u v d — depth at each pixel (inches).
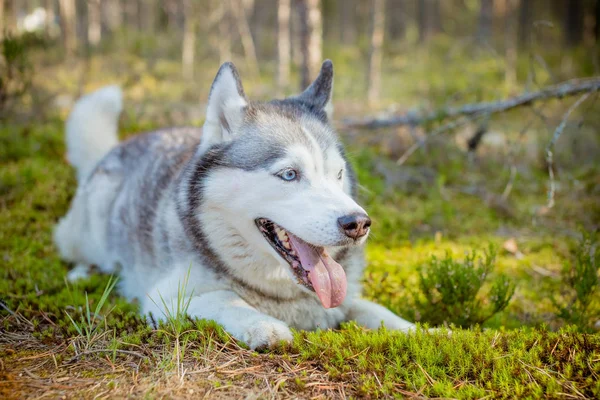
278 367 103.6
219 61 652.1
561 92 219.0
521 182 269.1
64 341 114.3
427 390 97.4
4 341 114.2
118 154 188.9
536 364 104.3
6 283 144.1
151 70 551.8
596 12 756.6
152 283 149.6
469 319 139.0
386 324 128.1
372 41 482.9
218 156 125.0
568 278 164.6
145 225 151.3
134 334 114.3
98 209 179.5
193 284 128.6
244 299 129.1
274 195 117.2
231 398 93.2
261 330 110.4
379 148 287.7
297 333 114.2
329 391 97.3
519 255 195.2
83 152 215.2
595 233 199.9
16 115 279.6
